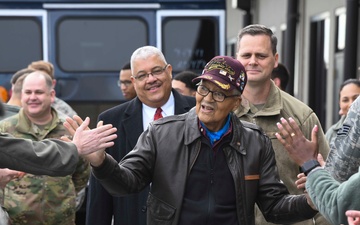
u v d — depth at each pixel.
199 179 5.30
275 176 5.44
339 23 16.58
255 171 5.38
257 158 5.38
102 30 13.56
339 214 4.56
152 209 5.38
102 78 13.54
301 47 18.77
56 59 13.54
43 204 7.41
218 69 5.24
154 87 6.79
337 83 16.77
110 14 13.54
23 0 13.52
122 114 6.88
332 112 16.98
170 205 5.30
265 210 5.45
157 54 6.82
